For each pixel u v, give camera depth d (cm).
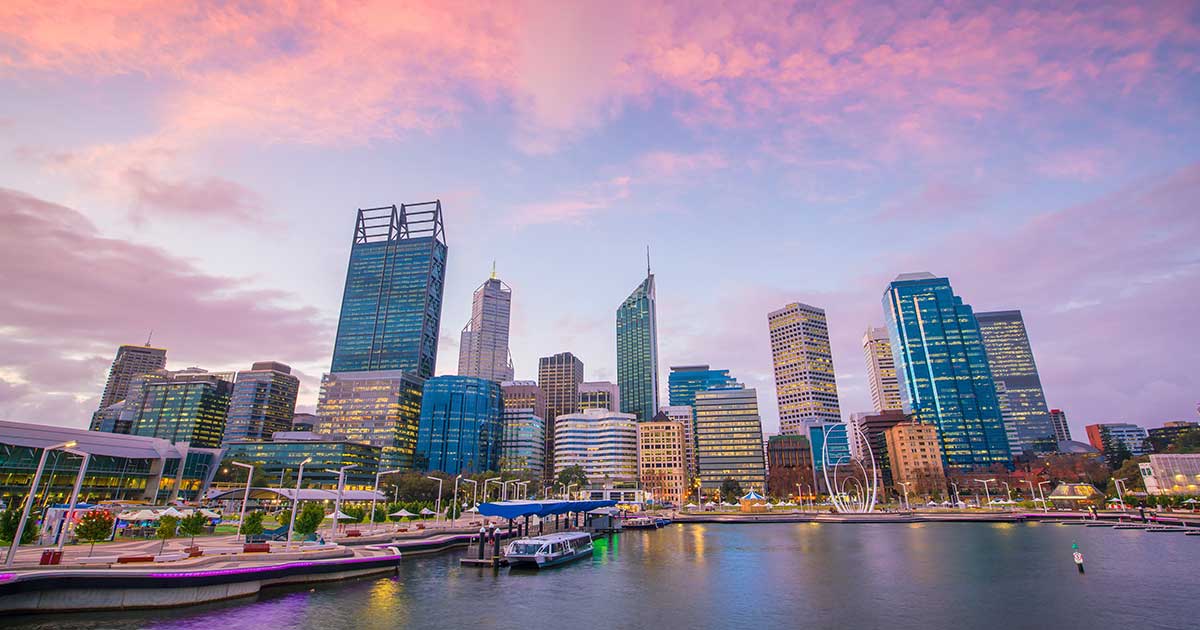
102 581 4056
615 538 11931
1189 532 10925
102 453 16750
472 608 4709
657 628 4203
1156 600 4903
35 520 4522
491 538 9719
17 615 3831
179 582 4300
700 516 18450
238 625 3922
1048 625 4212
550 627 4203
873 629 4181
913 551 8888
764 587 5809
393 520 13175
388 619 4281
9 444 14612
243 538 7650
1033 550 8650
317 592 5034
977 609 4747
